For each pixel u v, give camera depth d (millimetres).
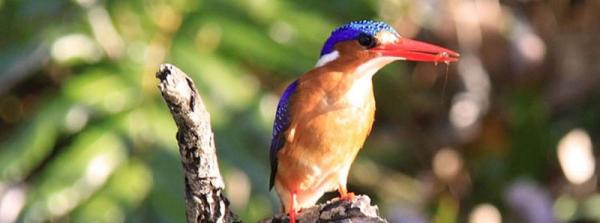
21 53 12320
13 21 12688
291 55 12719
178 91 6188
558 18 14500
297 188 8570
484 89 14398
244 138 12203
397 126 14766
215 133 12078
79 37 12367
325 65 8523
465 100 14484
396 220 13938
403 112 14609
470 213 14727
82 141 11875
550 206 13930
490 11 13953
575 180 14391
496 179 14812
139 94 12148
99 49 12414
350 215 7656
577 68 14461
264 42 12672
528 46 14086
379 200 14273
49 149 12305
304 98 8375
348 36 8445
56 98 12242
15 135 12750
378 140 14688
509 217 14523
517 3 14516
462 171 14875
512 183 14352
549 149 14750
